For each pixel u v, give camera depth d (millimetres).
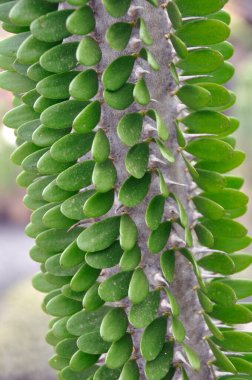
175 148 687
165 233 678
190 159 704
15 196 5699
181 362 694
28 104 695
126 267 666
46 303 732
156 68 649
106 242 673
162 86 677
